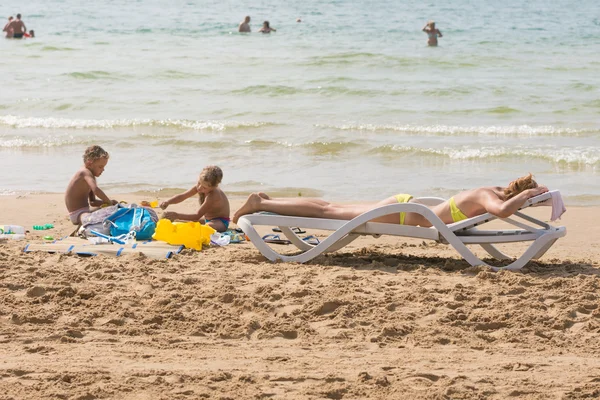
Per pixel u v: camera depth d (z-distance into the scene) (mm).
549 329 5301
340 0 63281
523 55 28906
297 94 20719
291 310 5590
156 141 15102
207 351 4836
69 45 31781
